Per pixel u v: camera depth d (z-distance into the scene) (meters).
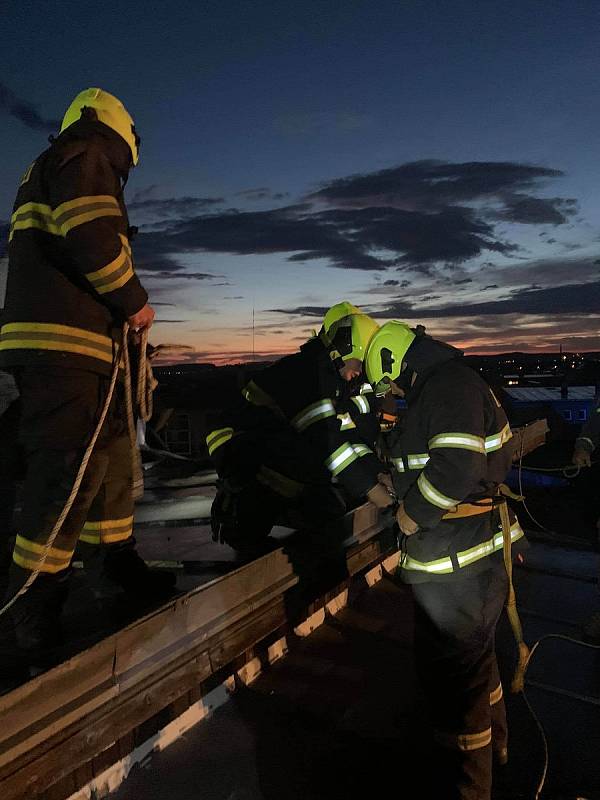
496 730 2.55
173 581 3.01
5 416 3.29
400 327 2.43
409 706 2.87
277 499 3.42
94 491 2.41
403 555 2.41
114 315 2.42
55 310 2.27
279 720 2.74
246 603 2.90
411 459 2.36
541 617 4.02
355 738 2.65
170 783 2.35
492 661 2.35
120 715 2.19
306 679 3.03
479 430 2.21
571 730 2.86
